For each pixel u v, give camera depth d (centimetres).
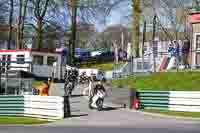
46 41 7400
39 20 6425
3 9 6512
